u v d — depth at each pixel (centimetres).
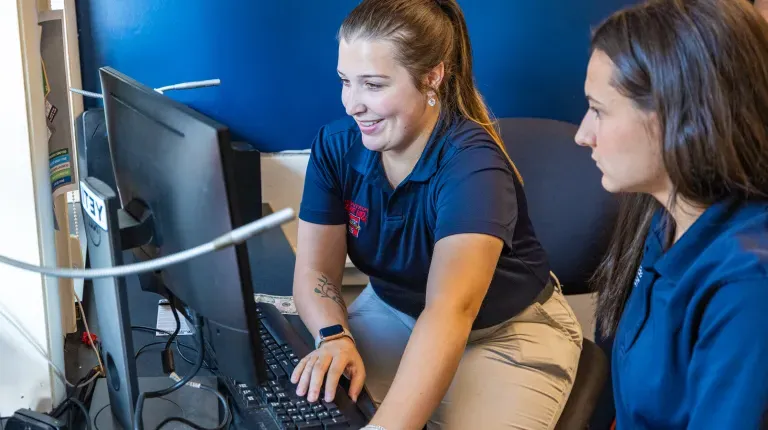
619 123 89
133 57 202
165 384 115
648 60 84
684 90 82
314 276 146
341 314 140
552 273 164
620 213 118
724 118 81
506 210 126
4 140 105
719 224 89
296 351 125
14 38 102
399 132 129
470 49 138
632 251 115
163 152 91
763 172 84
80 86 197
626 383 102
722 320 84
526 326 147
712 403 84
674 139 84
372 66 123
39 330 111
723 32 80
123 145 104
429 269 130
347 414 109
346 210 146
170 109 89
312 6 204
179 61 205
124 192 108
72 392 117
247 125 213
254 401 110
